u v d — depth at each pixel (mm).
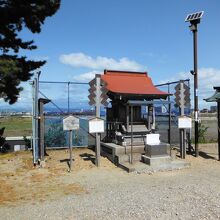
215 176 10344
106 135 14953
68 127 11516
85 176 10547
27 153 14547
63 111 15141
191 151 14641
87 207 6922
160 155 12023
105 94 12156
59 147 15344
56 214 6570
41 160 12273
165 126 16406
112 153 12914
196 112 13984
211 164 12477
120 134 13602
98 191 8555
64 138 15453
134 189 8523
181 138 13531
